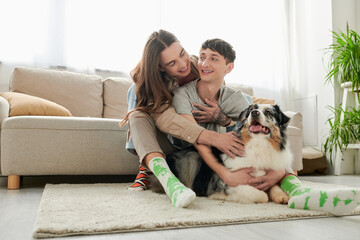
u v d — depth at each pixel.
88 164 1.98
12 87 2.57
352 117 2.97
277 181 1.32
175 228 0.89
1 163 1.83
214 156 1.33
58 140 1.91
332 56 3.32
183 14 3.53
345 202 1.02
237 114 1.52
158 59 1.47
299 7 3.86
